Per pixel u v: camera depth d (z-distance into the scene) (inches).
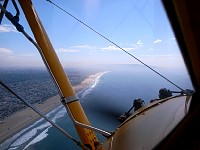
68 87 583.8
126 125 443.2
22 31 522.6
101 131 493.7
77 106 581.6
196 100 245.8
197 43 168.6
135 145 312.7
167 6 157.8
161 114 371.9
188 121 246.1
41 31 577.3
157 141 263.9
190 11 149.1
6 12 496.1
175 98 470.0
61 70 589.6
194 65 186.4
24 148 5659.5
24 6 556.7
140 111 480.1
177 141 232.1
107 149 408.5
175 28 170.4
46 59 573.9
